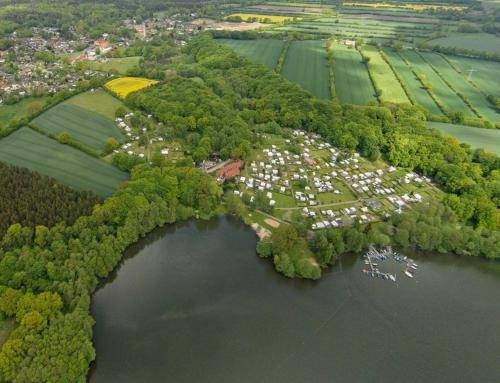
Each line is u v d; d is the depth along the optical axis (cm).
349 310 19862
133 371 16600
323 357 17588
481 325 19525
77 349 15875
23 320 16162
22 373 14475
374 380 16800
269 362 17275
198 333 18312
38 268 18750
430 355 17950
